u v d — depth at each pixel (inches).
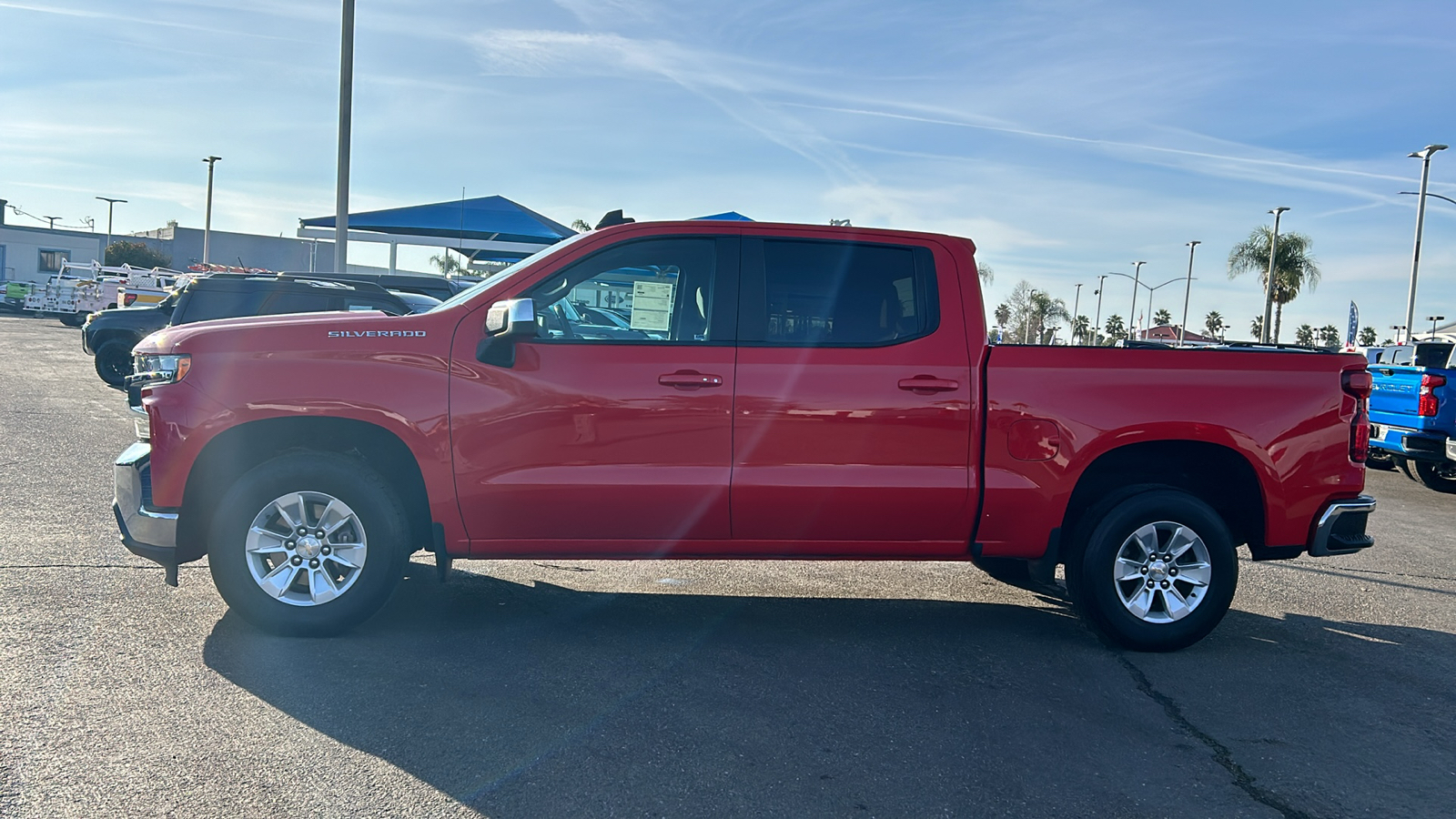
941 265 198.1
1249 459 197.9
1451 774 147.3
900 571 265.0
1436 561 303.0
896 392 191.5
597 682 171.3
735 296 193.0
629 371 187.6
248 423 184.1
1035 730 157.5
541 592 228.7
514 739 146.4
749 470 189.2
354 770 134.6
